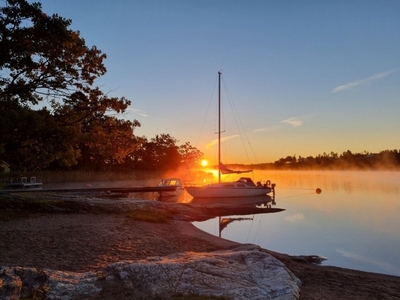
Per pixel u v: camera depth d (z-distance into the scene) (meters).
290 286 5.95
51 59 17.20
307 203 29.53
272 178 80.50
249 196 32.34
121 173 54.72
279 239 14.96
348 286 7.39
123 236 11.60
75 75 18.16
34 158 16.52
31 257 8.35
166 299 5.24
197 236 13.20
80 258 8.48
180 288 5.64
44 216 15.42
